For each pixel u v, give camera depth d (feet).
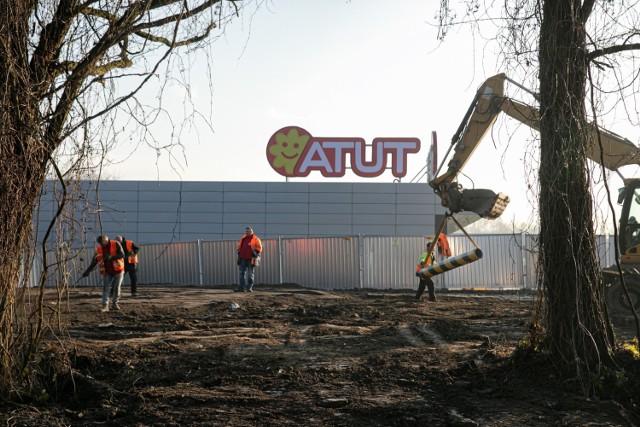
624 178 27.40
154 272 101.24
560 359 25.29
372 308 58.54
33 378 24.31
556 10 25.02
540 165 25.70
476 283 94.43
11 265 22.97
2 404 22.91
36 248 24.09
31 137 22.15
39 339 24.34
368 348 35.58
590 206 25.43
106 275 53.67
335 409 23.22
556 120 25.08
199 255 101.30
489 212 50.19
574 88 25.13
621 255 56.70
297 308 57.11
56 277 25.44
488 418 21.72
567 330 25.23
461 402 23.70
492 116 48.73
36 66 22.59
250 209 146.10
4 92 21.83
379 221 146.51
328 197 146.72
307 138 147.54
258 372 29.30
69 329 43.06
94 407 23.81
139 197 144.56
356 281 98.73
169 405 23.86
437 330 42.75
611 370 24.41
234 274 101.04
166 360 31.91
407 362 31.01
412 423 21.44
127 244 71.77
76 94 23.06
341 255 99.30
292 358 32.68
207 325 46.68
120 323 47.21
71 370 25.17
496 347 33.83
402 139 147.23
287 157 147.33
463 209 51.24
